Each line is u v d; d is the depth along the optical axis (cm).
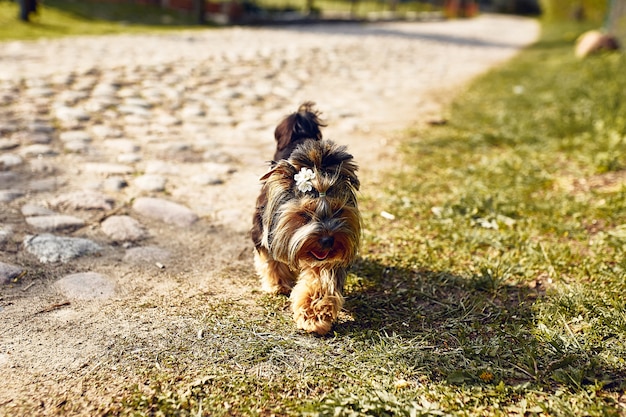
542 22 1066
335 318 97
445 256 123
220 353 89
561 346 90
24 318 95
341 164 95
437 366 87
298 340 93
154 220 134
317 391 82
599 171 168
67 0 480
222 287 109
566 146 193
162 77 267
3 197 134
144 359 87
